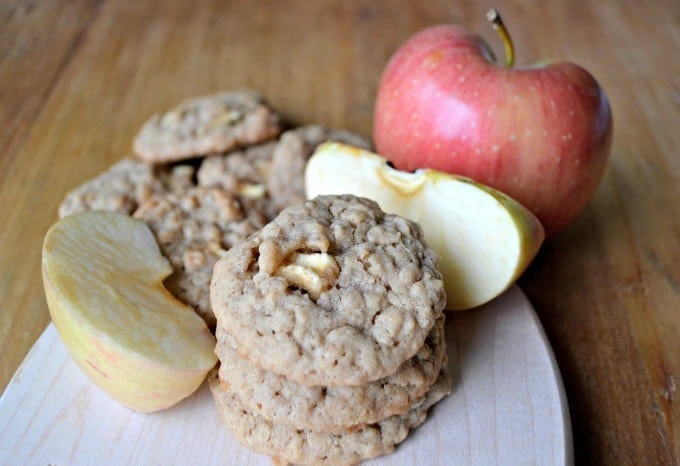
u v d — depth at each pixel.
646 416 0.26
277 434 0.23
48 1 0.44
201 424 0.24
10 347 0.27
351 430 0.23
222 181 0.31
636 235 0.32
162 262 0.26
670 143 0.36
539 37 0.42
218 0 0.45
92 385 0.25
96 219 0.26
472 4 0.45
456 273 0.27
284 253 0.23
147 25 0.42
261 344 0.22
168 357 0.23
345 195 0.25
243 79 0.39
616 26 0.43
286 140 0.32
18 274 0.30
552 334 0.28
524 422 0.24
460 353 0.26
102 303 0.24
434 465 0.23
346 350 0.22
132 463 0.23
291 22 0.43
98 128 0.36
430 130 0.28
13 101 0.37
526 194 0.28
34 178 0.33
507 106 0.27
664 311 0.29
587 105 0.28
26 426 0.24
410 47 0.30
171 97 0.38
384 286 0.23
